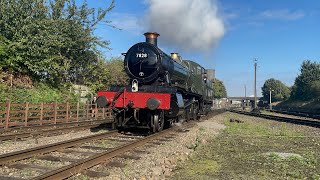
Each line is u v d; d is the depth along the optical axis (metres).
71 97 22.78
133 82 13.62
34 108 17.31
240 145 11.70
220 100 94.06
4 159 7.09
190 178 6.92
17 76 20.03
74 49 24.17
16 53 19.45
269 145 12.04
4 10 19.64
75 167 6.56
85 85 26.72
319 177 7.19
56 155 8.41
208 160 8.84
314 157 9.70
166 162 8.14
